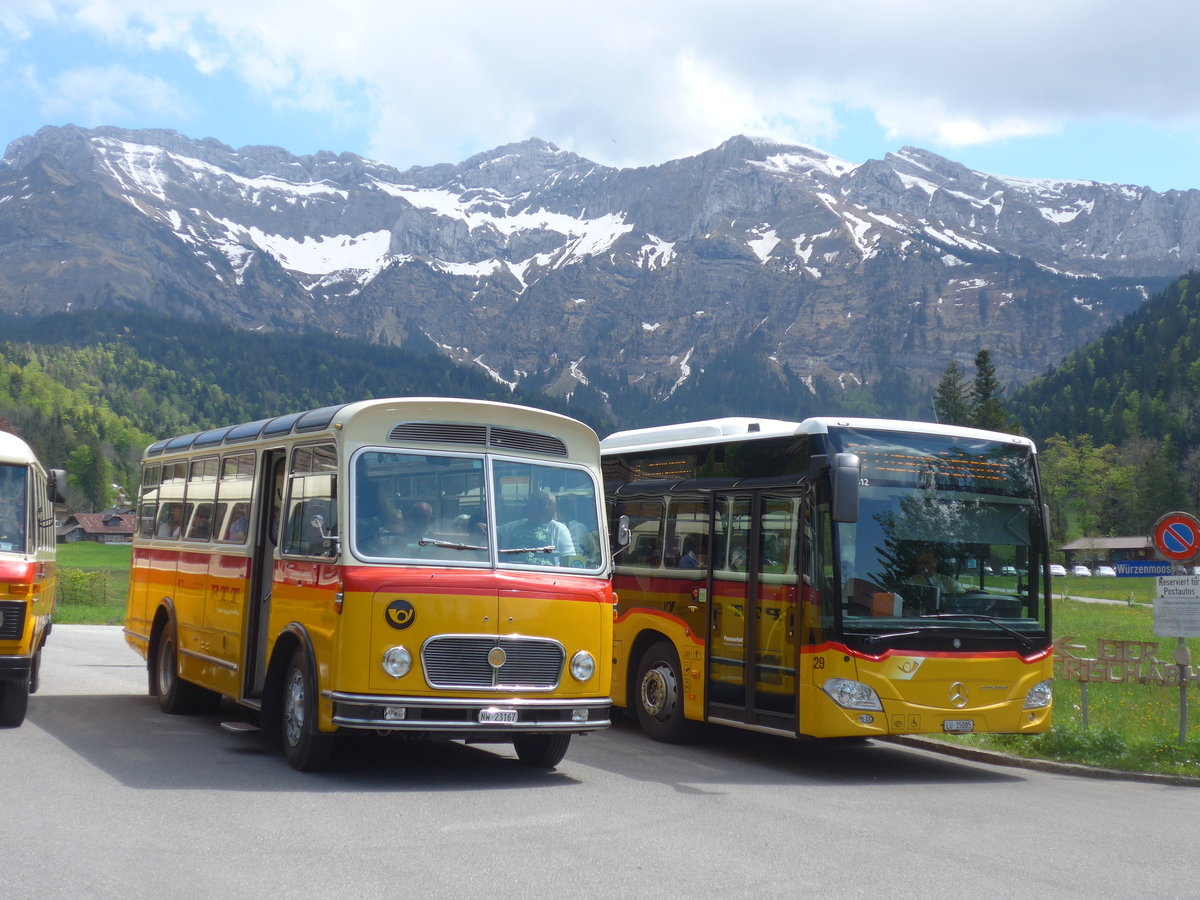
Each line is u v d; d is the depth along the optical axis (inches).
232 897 264.7
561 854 317.1
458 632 418.9
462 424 450.6
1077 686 880.3
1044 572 534.3
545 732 433.4
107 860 294.7
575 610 442.9
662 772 483.2
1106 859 339.9
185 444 628.4
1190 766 525.0
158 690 622.8
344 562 415.8
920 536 510.6
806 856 327.0
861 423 519.2
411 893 272.1
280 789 399.5
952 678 499.8
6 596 512.1
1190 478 6161.4
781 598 522.3
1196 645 1423.5
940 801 438.6
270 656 462.0
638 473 647.1
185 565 592.4
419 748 515.2
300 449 469.7
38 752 457.4
